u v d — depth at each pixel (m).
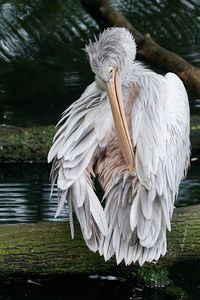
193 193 11.52
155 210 8.15
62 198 8.15
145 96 8.58
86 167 8.31
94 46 8.42
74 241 8.81
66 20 18.25
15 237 8.80
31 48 17.30
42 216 10.72
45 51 17.17
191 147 12.62
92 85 8.96
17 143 12.31
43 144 12.32
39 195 11.51
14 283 9.04
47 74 15.95
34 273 8.89
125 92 8.70
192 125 12.75
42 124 13.54
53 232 8.84
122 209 8.14
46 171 12.34
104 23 16.61
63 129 8.59
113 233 8.12
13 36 17.72
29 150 12.32
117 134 8.04
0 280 8.99
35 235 8.81
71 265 8.88
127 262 8.06
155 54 13.92
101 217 8.01
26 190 11.72
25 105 14.45
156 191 8.15
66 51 17.11
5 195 11.52
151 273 9.12
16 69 16.30
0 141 12.34
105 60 8.23
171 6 18.86
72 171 8.14
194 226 8.93
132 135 8.34
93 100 8.66
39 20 18.30
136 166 8.10
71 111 8.66
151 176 8.09
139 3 18.97
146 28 18.12
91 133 8.34
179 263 9.58
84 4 16.84
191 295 9.03
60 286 9.09
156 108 8.55
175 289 9.08
